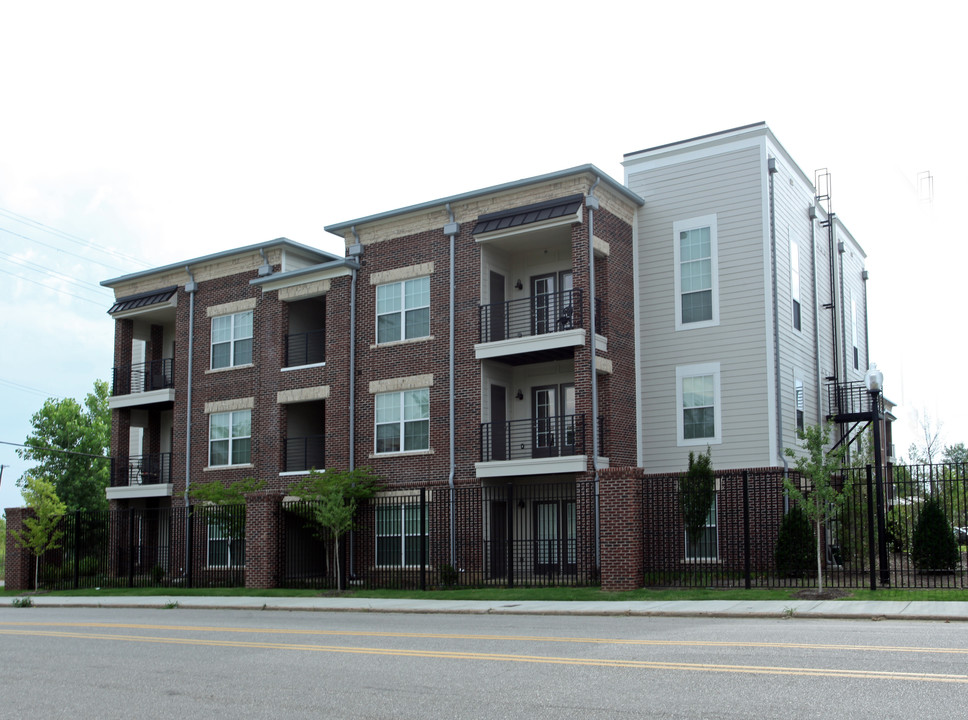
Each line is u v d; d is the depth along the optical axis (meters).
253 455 32.09
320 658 12.24
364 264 30.31
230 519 30.14
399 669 10.95
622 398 26.95
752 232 26.53
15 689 10.79
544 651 11.88
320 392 30.59
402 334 29.16
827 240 32.19
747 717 7.63
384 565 28.36
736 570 22.91
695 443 26.70
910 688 8.46
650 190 28.48
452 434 27.52
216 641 14.80
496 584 24.73
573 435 26.70
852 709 7.74
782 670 9.59
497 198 27.67
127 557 35.34
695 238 27.50
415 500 28.02
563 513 24.95
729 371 26.45
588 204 25.86
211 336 34.09
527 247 28.45
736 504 25.47
